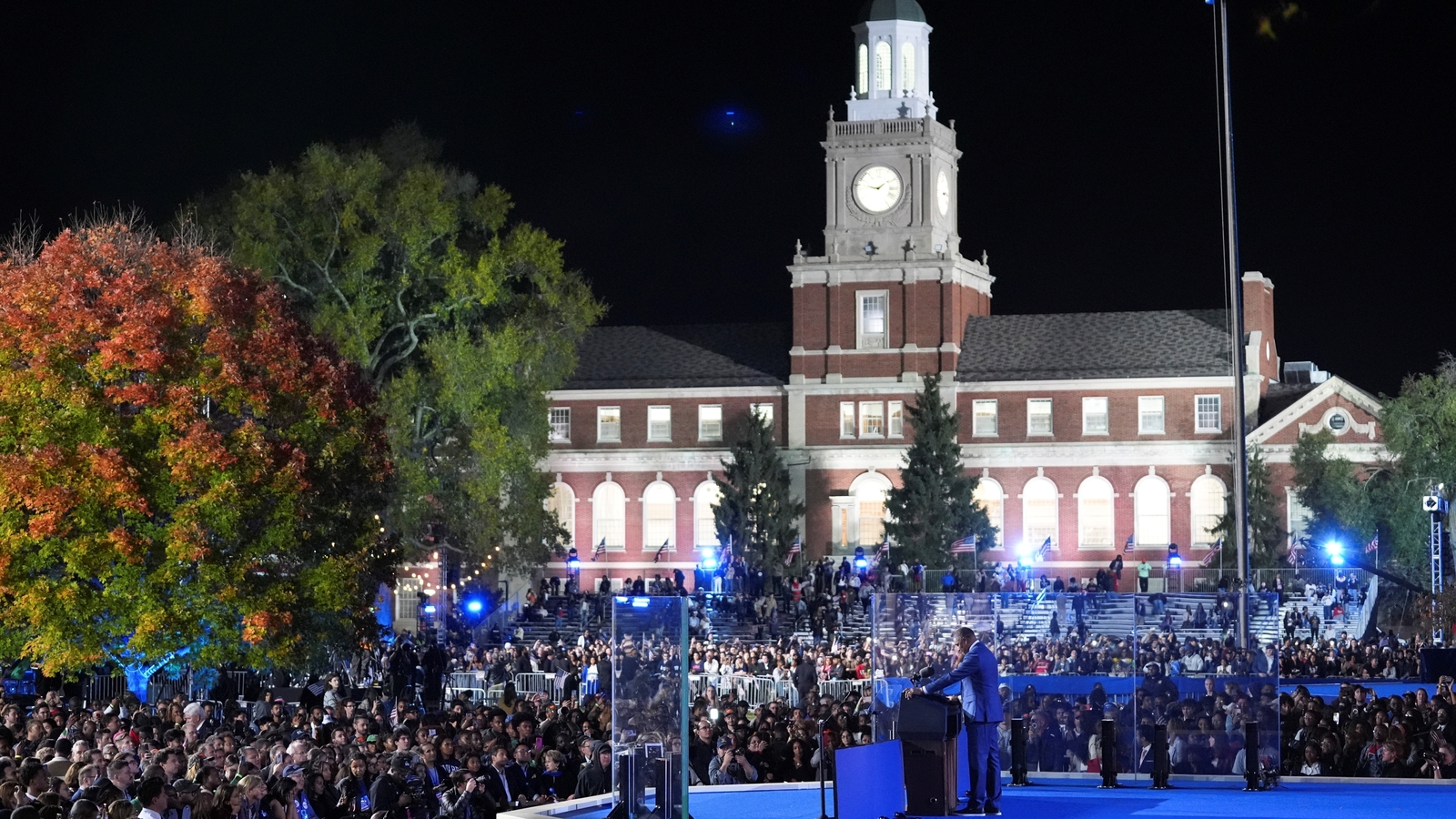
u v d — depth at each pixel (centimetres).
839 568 8544
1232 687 2656
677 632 1984
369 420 5169
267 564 4825
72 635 4400
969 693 2370
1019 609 2728
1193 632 2686
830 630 7400
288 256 7400
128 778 2091
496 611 8494
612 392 9925
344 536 5016
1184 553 9262
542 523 7869
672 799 1972
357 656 5878
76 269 4588
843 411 9675
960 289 9819
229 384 4622
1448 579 7188
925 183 9669
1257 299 9512
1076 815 2358
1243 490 3878
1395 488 8450
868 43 9838
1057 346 9681
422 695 5419
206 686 4991
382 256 7681
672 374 9975
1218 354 9400
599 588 9062
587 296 7788
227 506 4538
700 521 9825
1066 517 9412
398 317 7631
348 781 2542
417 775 2567
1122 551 9325
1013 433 9519
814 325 9744
